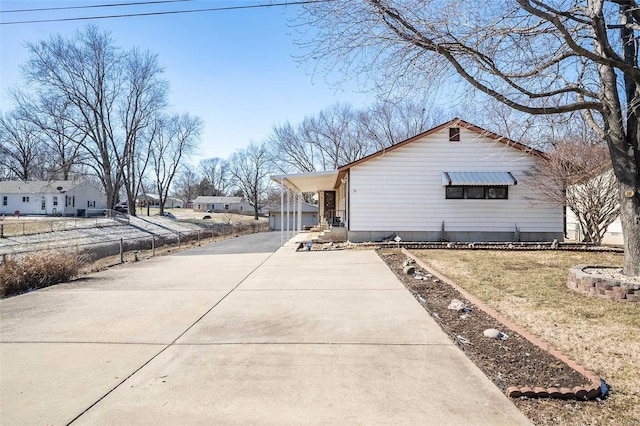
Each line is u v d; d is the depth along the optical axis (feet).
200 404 9.00
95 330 14.57
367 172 46.60
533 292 20.03
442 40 18.08
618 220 54.90
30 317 16.51
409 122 95.61
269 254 39.73
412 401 9.05
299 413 8.57
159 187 166.20
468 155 46.24
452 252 37.29
